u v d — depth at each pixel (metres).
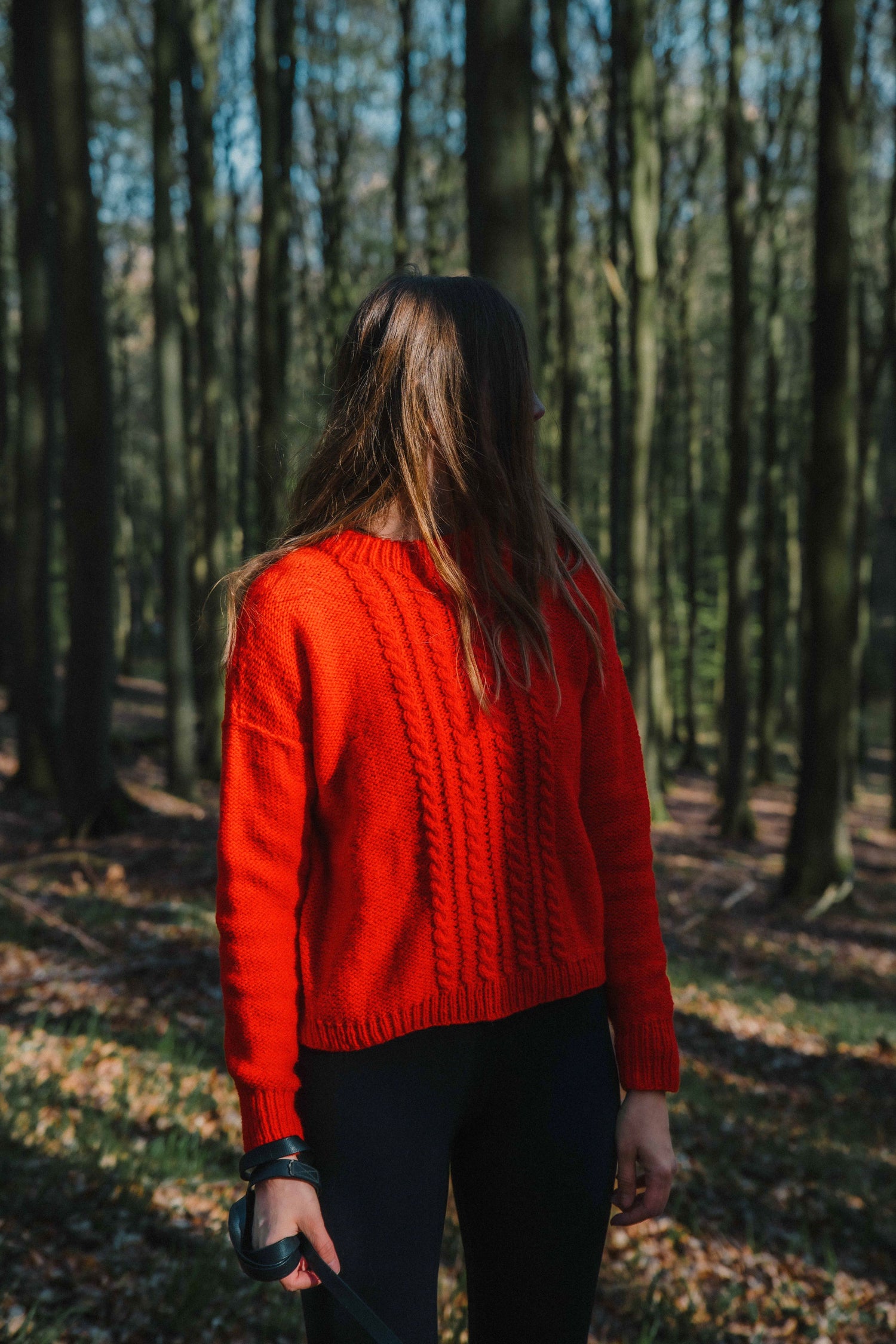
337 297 14.71
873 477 19.67
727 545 14.68
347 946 1.07
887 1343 3.17
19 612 12.08
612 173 12.95
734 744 14.44
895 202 16.06
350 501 1.16
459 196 16.08
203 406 14.55
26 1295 2.54
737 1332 3.14
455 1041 1.07
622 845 1.20
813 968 8.02
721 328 20.69
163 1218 3.06
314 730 1.07
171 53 11.24
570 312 12.65
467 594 1.09
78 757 9.88
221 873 1.09
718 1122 4.64
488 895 1.08
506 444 1.17
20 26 11.36
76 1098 3.79
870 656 36.59
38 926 6.41
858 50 14.38
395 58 14.97
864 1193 4.17
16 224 11.88
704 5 14.70
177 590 11.90
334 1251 1.01
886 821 18.91
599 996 1.17
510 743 1.09
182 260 16.80
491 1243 1.12
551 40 9.82
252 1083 1.03
